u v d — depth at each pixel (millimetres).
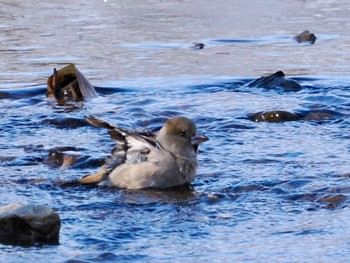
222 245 18234
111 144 26891
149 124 29828
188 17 52875
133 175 22406
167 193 22047
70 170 24234
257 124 29641
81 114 31141
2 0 58875
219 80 36594
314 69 38562
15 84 36000
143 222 19844
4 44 44531
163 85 35875
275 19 52125
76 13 54250
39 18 52438
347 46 43969
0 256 17594
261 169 24094
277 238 18594
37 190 22406
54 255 17656
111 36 46750
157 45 44250
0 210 18891
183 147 22578
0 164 24859
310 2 58844
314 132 28484
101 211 20672
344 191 21609
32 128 29281
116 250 17984
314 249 17797
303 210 20484
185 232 19125
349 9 55656
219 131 28656
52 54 42062
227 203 21188
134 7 56688
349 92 34188
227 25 50156
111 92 35094
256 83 35656
